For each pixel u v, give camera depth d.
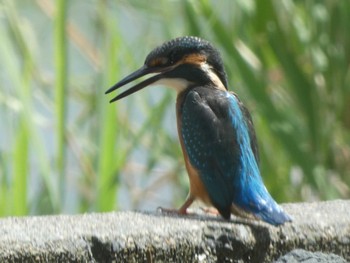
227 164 8.77
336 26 12.88
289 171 12.84
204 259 7.95
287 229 8.23
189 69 9.38
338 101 12.88
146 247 7.73
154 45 12.91
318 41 12.80
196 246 7.91
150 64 9.50
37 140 11.35
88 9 14.16
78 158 12.56
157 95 14.17
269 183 12.77
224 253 8.02
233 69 12.23
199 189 8.98
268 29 12.77
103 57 12.05
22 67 12.55
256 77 12.26
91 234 7.63
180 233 7.88
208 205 9.02
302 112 12.80
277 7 12.77
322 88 12.85
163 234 7.82
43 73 13.20
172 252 7.83
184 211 9.05
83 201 12.41
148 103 12.88
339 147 13.16
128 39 14.12
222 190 8.71
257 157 9.04
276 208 8.40
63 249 7.48
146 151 13.28
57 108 11.51
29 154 12.16
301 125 12.73
